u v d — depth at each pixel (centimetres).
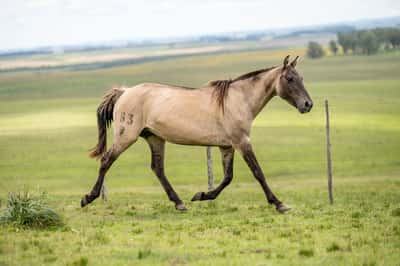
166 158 4422
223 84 1420
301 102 1400
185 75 17588
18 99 12744
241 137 1408
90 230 1198
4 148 5419
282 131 5784
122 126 1459
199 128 1412
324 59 19975
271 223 1249
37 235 1135
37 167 4269
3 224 1220
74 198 1962
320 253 965
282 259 927
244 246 1026
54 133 6444
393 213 1343
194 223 1274
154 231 1183
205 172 3791
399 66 15262
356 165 3891
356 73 13950
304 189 2441
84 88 15038
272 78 1420
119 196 2122
